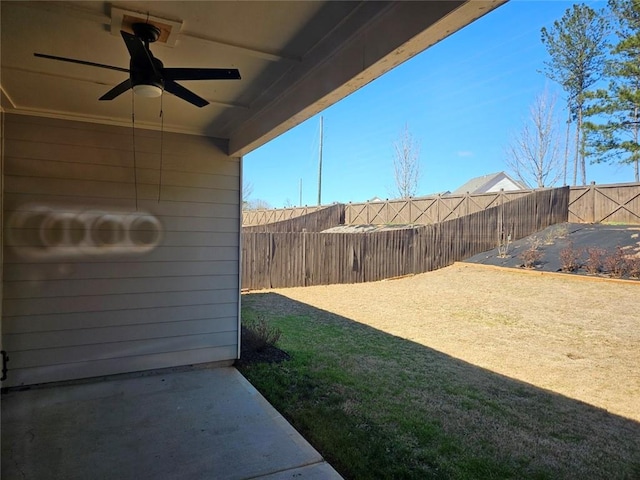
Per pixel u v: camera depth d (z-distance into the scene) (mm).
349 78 2141
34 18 1929
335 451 2473
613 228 9984
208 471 2248
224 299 4246
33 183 3453
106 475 2188
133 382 3646
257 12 1872
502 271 9523
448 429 2797
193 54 2326
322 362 4234
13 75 2664
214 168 4211
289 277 9484
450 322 6148
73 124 3598
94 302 3670
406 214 14695
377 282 10188
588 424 2918
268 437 2643
